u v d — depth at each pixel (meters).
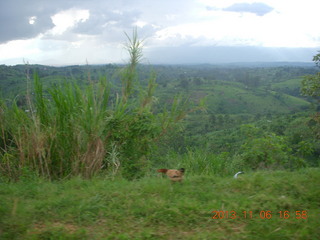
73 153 5.96
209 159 6.73
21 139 5.94
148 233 3.19
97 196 4.02
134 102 6.81
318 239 3.05
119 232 3.27
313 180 4.55
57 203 3.85
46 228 3.31
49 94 6.41
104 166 6.22
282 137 7.42
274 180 4.52
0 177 5.68
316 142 9.38
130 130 6.56
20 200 4.05
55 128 5.95
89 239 3.14
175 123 6.89
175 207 3.67
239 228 3.32
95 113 6.06
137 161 6.55
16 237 3.18
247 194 4.19
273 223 3.38
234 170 6.66
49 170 5.89
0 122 6.21
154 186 4.36
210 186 4.50
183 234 3.23
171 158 6.92
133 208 3.73
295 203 3.84
